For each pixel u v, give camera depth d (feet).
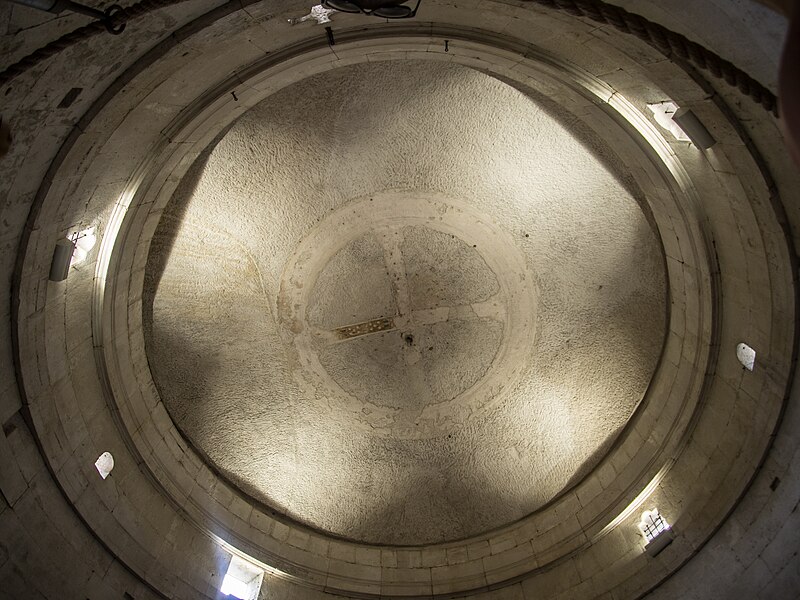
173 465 34.76
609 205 35.73
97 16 15.61
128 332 32.19
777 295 25.08
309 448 40.22
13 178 19.62
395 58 28.86
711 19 17.20
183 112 26.76
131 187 27.27
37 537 24.84
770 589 26.45
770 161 21.42
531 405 40.37
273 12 22.49
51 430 26.11
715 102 21.11
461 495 40.29
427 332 41.63
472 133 36.35
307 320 40.55
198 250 36.22
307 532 38.52
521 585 35.99
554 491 38.50
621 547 33.83
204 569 33.40
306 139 35.47
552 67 26.48
